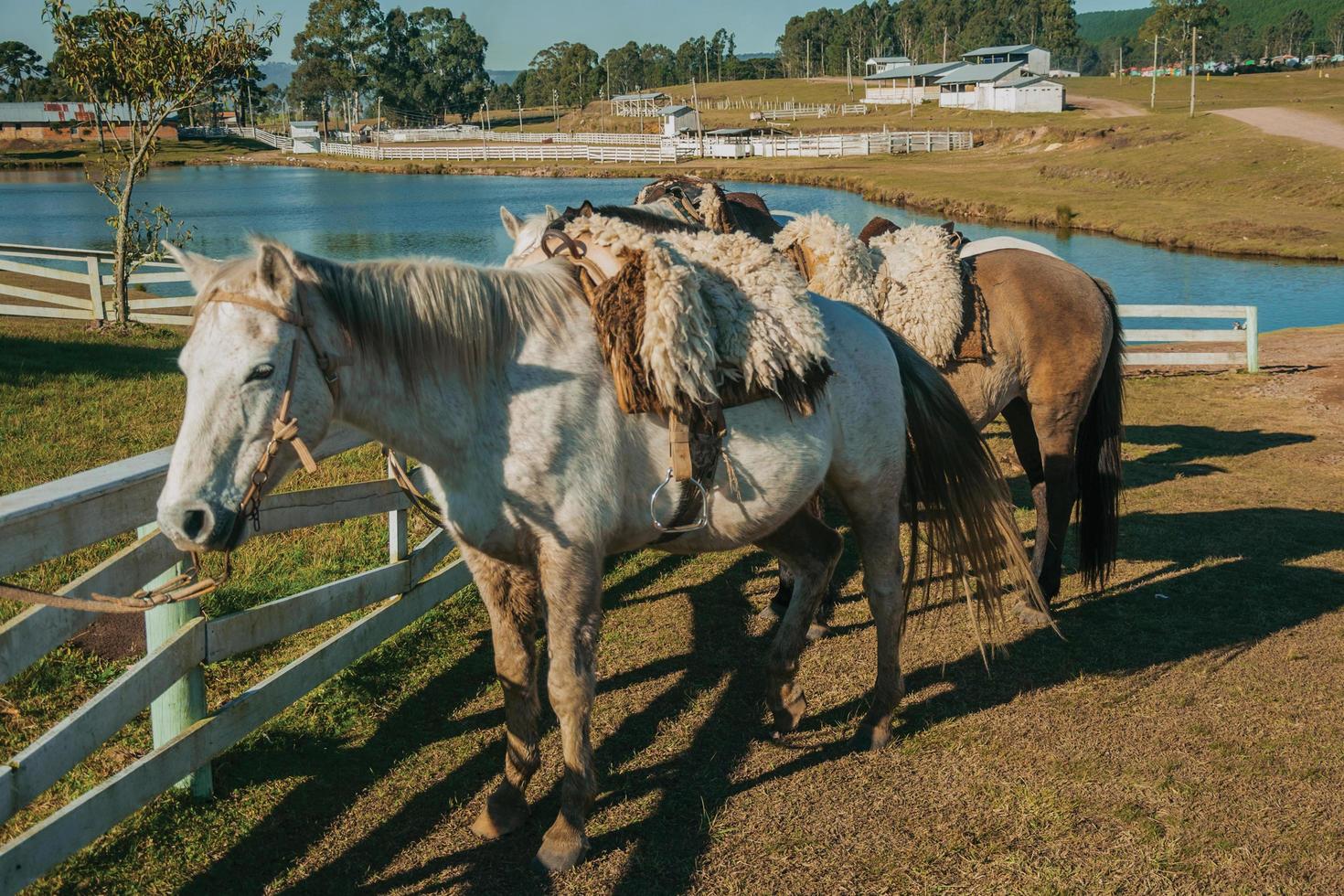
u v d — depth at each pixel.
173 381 8.86
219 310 2.40
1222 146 41.28
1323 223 27.84
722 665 4.34
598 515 2.88
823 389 3.22
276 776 3.38
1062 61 143.38
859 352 3.50
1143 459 7.85
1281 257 24.75
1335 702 3.92
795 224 4.60
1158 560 5.55
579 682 2.89
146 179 69.31
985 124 72.50
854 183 45.25
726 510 3.18
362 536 5.60
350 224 37.72
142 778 2.85
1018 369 4.93
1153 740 3.67
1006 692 4.07
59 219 38.00
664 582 5.34
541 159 78.75
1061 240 28.72
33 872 2.46
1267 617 4.75
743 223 6.75
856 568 5.61
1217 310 11.42
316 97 125.12
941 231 4.91
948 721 3.83
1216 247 26.06
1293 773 3.44
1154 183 37.69
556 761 3.58
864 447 3.48
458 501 2.85
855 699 4.03
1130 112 74.81
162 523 2.33
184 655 3.04
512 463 2.78
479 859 3.02
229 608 4.43
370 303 2.61
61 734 2.54
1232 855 3.01
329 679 3.97
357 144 105.75
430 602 4.48
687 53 168.25
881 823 3.20
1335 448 8.06
